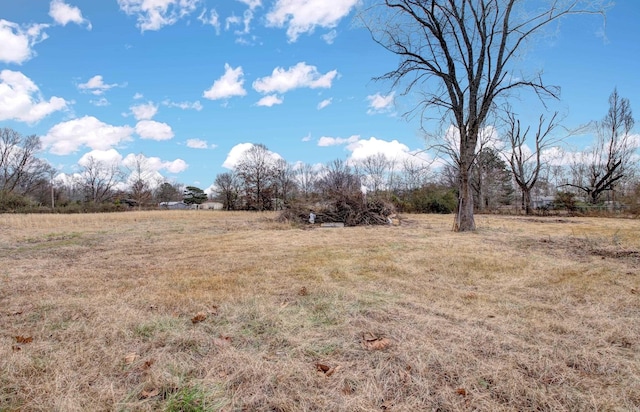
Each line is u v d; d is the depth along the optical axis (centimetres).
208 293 401
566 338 277
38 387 209
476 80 1057
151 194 4747
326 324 309
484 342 270
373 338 278
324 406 196
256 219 1734
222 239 942
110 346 267
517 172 2775
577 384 213
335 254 668
